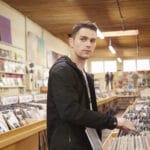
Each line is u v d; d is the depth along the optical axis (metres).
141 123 3.17
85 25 1.76
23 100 5.49
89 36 1.75
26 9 9.77
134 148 1.90
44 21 11.50
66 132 1.70
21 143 3.59
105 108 11.30
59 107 1.62
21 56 10.23
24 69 10.41
